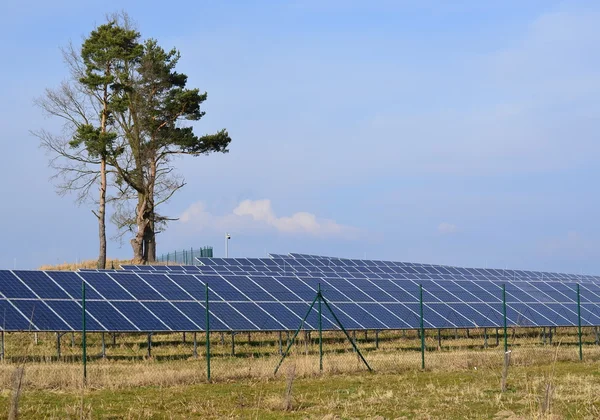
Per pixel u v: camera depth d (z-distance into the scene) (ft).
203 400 74.54
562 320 140.87
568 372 96.94
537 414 62.13
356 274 188.34
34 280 110.11
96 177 202.69
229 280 129.39
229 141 219.41
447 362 102.27
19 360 96.68
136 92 206.80
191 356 112.98
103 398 74.69
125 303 110.93
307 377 91.56
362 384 86.28
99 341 125.90
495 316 137.49
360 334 144.77
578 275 246.06
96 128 190.90
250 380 88.02
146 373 87.10
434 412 68.85
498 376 92.17
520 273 237.04
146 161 210.18
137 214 215.72
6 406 69.10
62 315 103.35
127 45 201.05
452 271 230.89
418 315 130.93
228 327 111.86
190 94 210.38
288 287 132.26
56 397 74.54
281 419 65.46
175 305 114.32
